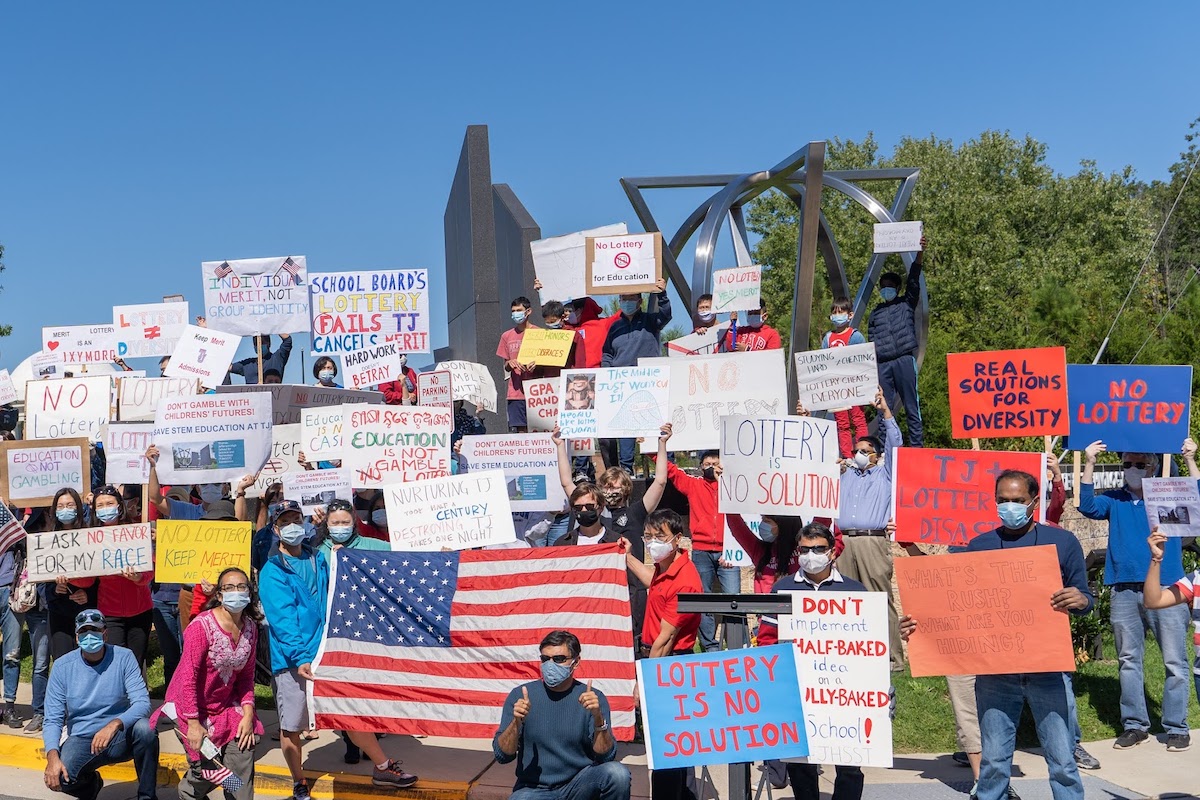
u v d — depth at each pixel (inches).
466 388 563.2
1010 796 303.0
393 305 515.8
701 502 385.4
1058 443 674.2
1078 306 1291.8
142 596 360.5
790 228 1748.3
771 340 510.9
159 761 344.5
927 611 260.1
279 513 321.1
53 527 370.6
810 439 301.1
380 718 317.7
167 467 373.7
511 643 314.5
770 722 230.5
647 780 320.2
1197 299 1108.5
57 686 310.8
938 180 1680.6
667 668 233.6
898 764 341.4
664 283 495.2
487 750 356.5
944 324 1534.2
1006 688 259.9
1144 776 320.8
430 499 351.3
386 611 323.6
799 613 245.3
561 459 385.4
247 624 300.8
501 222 689.0
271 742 367.6
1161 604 273.4
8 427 553.0
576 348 512.1
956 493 322.3
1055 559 253.6
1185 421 339.3
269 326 502.3
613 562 312.2
